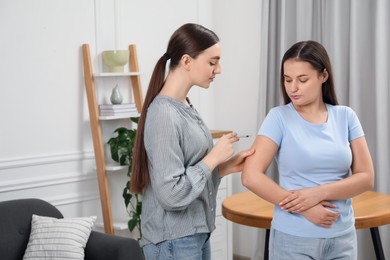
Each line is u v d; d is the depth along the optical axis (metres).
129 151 4.25
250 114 5.08
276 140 2.34
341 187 2.28
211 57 2.33
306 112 2.35
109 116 4.24
